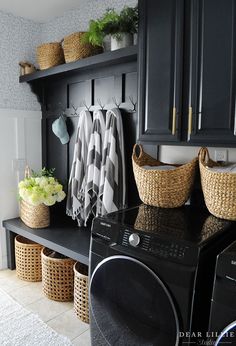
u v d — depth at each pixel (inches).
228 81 56.8
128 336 58.5
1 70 105.8
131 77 87.7
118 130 86.7
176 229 56.4
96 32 80.5
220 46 57.3
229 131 57.6
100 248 60.9
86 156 97.0
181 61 63.0
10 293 95.2
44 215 101.1
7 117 108.7
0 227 111.2
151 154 86.1
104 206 85.4
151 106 68.8
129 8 76.4
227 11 55.9
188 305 48.3
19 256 103.3
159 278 51.4
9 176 111.9
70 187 100.5
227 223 60.4
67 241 88.5
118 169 87.2
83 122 96.6
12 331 77.1
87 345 72.3
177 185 69.5
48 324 80.2
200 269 48.3
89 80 99.3
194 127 62.3
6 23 105.7
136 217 64.2
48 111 115.6
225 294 43.8
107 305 61.2
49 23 113.1
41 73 101.3
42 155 120.6
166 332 51.8
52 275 90.1
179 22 62.6
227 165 72.0
